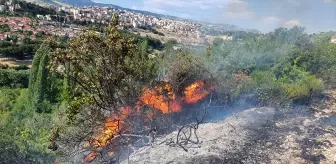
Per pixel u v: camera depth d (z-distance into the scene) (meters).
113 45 7.55
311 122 7.41
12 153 7.94
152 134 7.12
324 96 9.46
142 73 8.16
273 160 5.63
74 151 7.20
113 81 7.66
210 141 6.38
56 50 7.57
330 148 6.06
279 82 9.48
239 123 7.30
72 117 7.42
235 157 5.69
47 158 8.15
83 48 7.54
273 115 7.84
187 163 5.48
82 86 7.75
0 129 9.92
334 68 10.76
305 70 10.68
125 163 5.95
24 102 19.83
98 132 7.42
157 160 5.73
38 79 18.66
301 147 6.11
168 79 8.62
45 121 11.77
